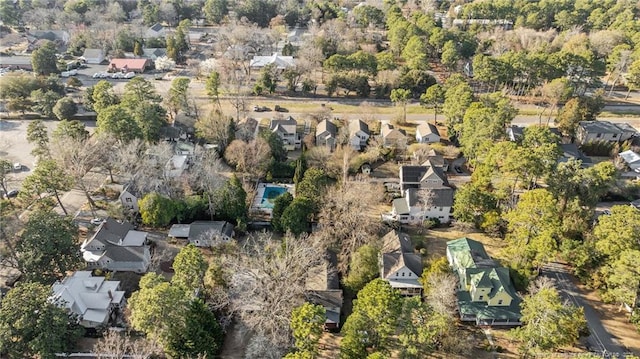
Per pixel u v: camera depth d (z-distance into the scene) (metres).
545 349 54.41
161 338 53.25
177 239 79.25
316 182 82.62
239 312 62.38
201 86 143.88
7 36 183.25
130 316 56.97
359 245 72.94
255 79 149.50
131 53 171.12
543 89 130.75
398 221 83.88
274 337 54.84
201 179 86.19
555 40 168.00
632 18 181.75
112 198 90.06
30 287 55.69
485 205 80.06
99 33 173.12
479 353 58.78
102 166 94.75
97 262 71.00
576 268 69.06
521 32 177.88
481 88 143.00
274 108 129.62
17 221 68.12
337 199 77.81
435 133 110.50
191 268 61.38
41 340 52.66
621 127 110.69
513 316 62.16
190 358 53.44
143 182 83.81
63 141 90.19
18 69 154.38
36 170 78.12
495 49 161.38
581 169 81.25
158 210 78.19
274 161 97.19
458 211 80.75
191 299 57.78
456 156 105.31
